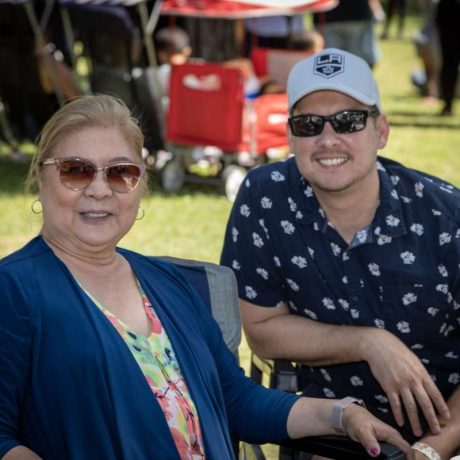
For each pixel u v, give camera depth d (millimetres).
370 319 3270
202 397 2648
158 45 9266
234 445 2969
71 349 2432
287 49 10766
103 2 8305
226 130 8031
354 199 3168
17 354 2424
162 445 2469
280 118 8148
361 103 3152
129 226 2697
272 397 2922
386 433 2740
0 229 7305
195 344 2734
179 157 8523
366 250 3209
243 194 3396
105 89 8367
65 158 2590
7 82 8828
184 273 3094
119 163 2623
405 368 3078
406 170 3287
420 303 3221
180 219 7711
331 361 3297
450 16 12195
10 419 2424
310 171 3152
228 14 8352
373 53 11430
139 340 2605
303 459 3326
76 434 2398
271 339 3385
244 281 3420
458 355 3348
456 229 3170
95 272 2689
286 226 3293
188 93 8109
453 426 3133
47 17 9133
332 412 2805
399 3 23250
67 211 2619
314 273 3279
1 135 9719
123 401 2447
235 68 7930
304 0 8594
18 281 2494
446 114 12898
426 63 14078
